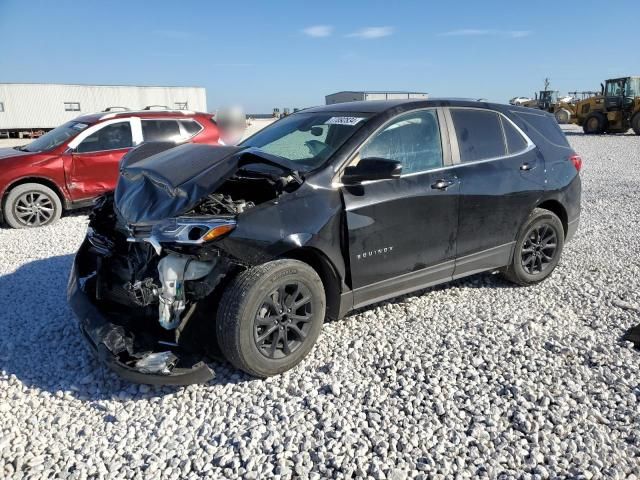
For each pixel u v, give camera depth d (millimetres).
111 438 2955
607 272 5496
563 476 2578
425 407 3135
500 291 4969
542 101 36188
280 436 2908
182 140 9055
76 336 4117
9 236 7391
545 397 3174
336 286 3770
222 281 3393
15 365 3742
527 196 4754
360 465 2656
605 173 13094
